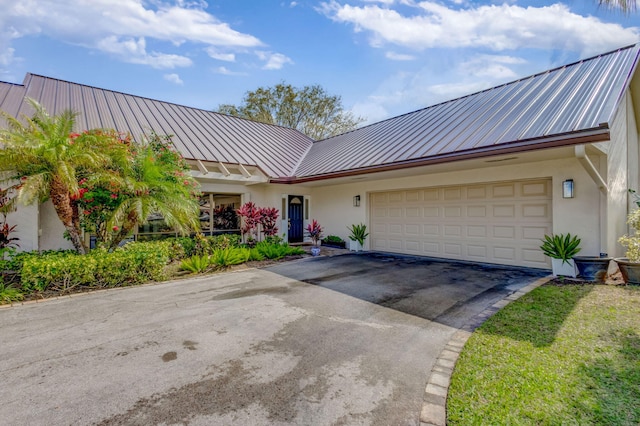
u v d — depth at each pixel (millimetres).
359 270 9906
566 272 8289
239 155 14938
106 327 5492
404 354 4504
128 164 8914
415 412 3305
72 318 5918
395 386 3750
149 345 4805
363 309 6344
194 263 9695
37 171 7895
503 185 10180
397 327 5441
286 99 32500
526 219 9703
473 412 3254
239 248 11695
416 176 12141
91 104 14219
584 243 8430
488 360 4223
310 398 3533
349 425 3127
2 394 3611
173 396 3568
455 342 4844
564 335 4848
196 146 14055
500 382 3736
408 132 13258
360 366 4191
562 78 10852
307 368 4148
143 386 3758
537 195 9484
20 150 7371
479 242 10750
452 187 11414
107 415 3264
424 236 12266
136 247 9078
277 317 5934
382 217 13703
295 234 15875
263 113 32781
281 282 8555
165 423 3148
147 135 12609
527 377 3812
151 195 9086
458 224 11273
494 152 8094
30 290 7219
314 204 16500
